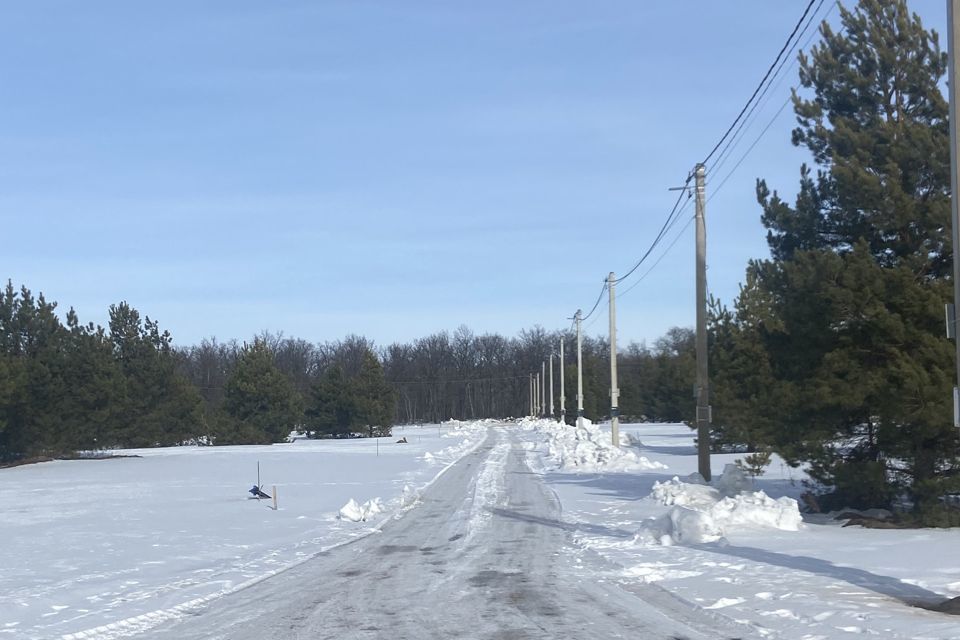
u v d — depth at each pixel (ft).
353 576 49.73
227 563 56.03
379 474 136.46
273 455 198.39
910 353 64.39
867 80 69.72
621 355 545.44
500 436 272.31
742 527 62.80
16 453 190.70
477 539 64.23
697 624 35.14
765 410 70.79
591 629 34.42
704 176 84.99
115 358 234.79
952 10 35.53
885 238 69.00
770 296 73.61
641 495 95.45
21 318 193.36
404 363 521.24
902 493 66.33
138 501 102.78
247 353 267.18
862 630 31.86
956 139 35.53
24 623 38.68
